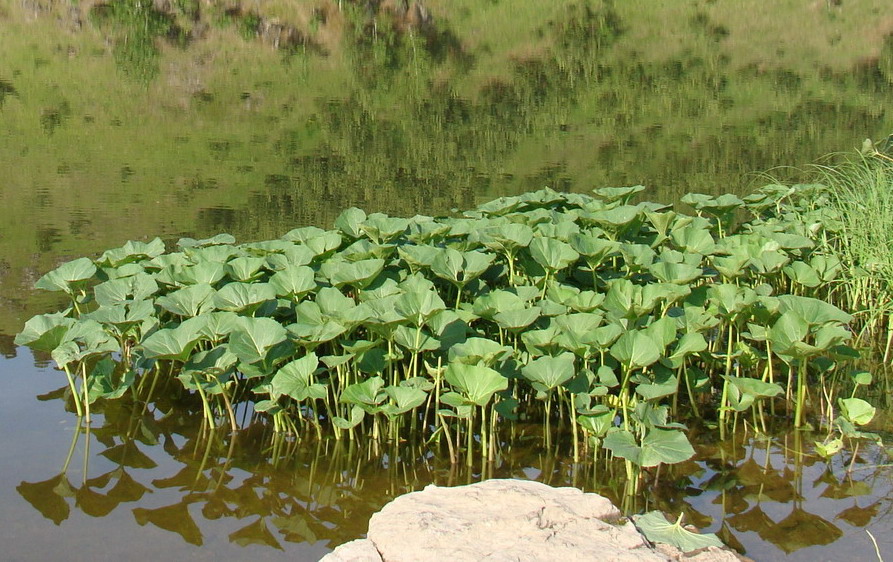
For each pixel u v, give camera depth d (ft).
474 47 79.82
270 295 14.02
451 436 13.84
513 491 10.32
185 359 13.12
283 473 12.75
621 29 90.38
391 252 15.66
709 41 83.87
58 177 31.76
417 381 13.32
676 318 14.57
